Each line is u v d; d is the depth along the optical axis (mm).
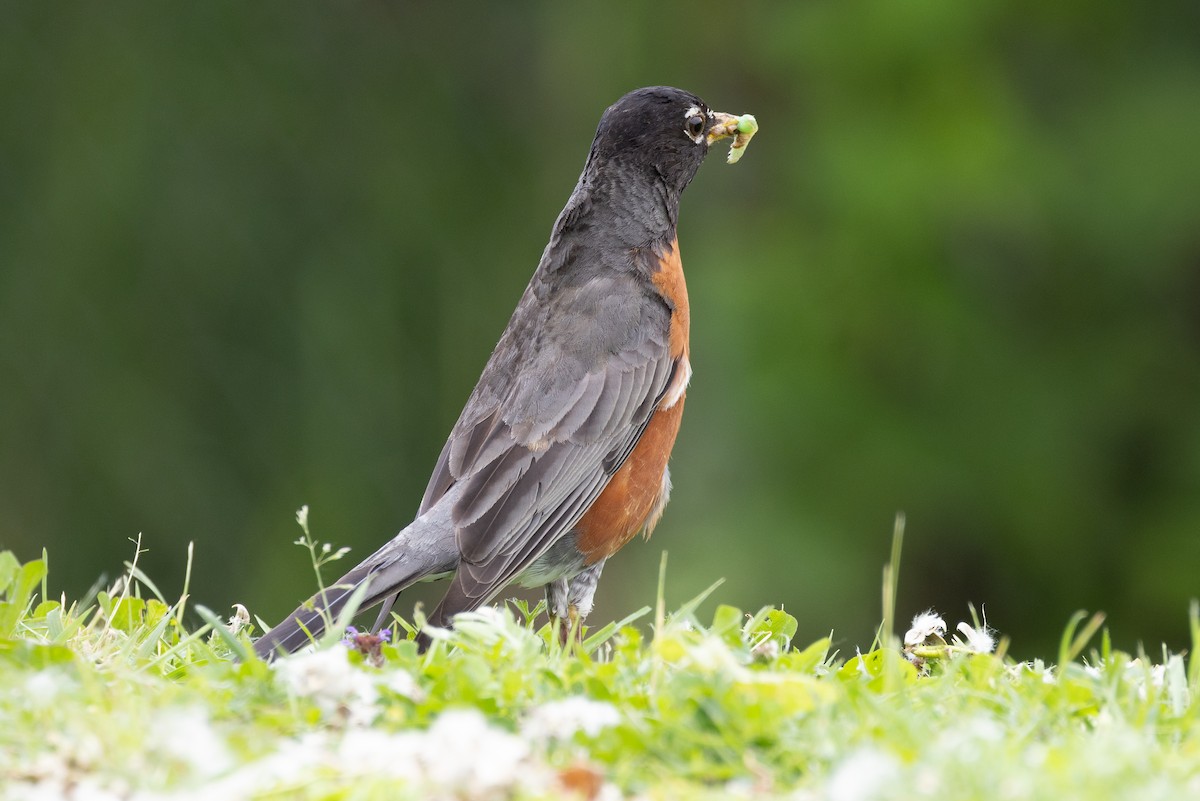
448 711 4125
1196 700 4555
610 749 4055
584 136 17906
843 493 15133
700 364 15852
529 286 7742
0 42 17250
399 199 18047
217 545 16594
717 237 16672
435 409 17609
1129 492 15898
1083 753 3881
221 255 17406
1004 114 16031
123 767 3893
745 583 14703
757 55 16797
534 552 6883
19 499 16422
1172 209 15688
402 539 6691
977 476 15383
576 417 7102
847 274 15688
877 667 5246
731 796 3793
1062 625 15523
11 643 4672
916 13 16016
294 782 3793
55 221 17094
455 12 18844
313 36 18375
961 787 3691
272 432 17109
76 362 16828
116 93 17406
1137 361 15883
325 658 4379
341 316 17375
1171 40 16656
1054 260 16203
